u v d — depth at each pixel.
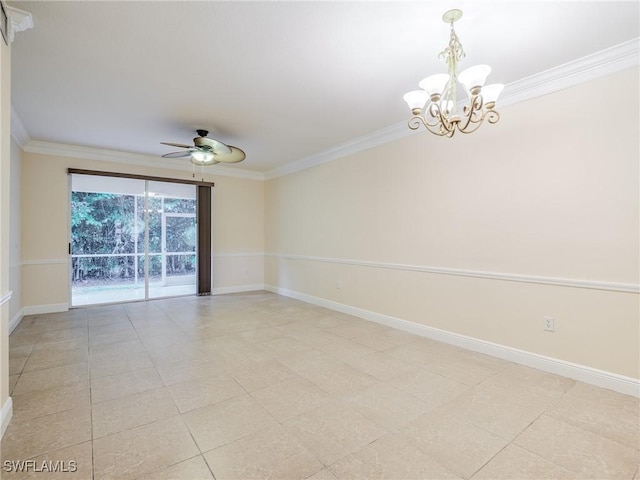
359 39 2.16
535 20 1.96
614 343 2.35
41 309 4.59
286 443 1.76
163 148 4.83
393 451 1.69
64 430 1.86
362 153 4.38
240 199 6.41
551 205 2.63
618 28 2.04
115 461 1.61
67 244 4.77
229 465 1.59
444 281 3.41
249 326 4.01
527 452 1.68
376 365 2.81
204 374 2.62
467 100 3.10
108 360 2.90
